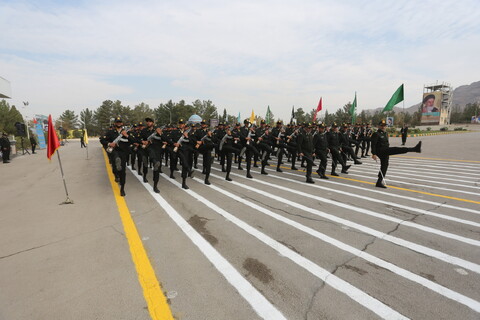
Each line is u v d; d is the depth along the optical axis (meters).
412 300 2.39
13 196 6.00
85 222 4.31
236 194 6.10
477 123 88.31
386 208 5.03
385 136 6.76
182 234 3.83
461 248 3.39
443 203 5.36
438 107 76.50
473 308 2.28
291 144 9.62
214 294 2.48
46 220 4.40
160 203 5.38
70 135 64.31
